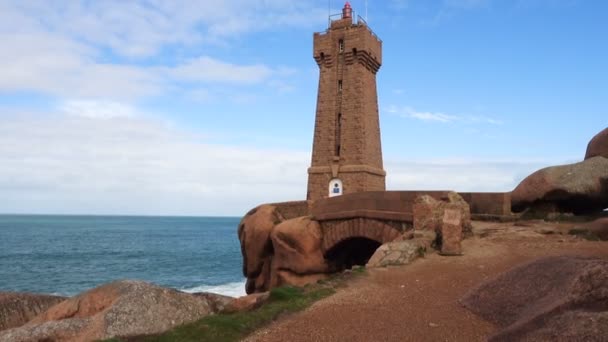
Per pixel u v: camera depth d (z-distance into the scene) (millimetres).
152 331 11930
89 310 12945
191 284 56656
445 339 10109
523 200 27219
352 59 44062
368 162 43844
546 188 25922
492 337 9086
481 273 15859
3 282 57281
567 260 10672
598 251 17719
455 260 18047
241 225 39719
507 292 11375
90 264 75938
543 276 10758
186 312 12977
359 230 29062
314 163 45062
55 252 95438
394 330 10750
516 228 23484
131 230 198375
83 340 11211
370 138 44750
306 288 14836
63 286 55094
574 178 25406
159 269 70875
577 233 21172
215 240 141750
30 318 17766
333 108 44719
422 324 11102
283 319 11805
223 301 15508
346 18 45781
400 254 18625
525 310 10156
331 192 43469
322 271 31891
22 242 121062
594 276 8516
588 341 7195
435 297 13445
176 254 94812
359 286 15016
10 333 11469
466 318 11414
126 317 11906
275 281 33188
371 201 28203
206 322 11211
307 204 34938
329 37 45125
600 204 26016
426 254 19312
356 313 12094
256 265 36844
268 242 35906
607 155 26625
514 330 8750
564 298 8703
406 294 13906
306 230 32156
